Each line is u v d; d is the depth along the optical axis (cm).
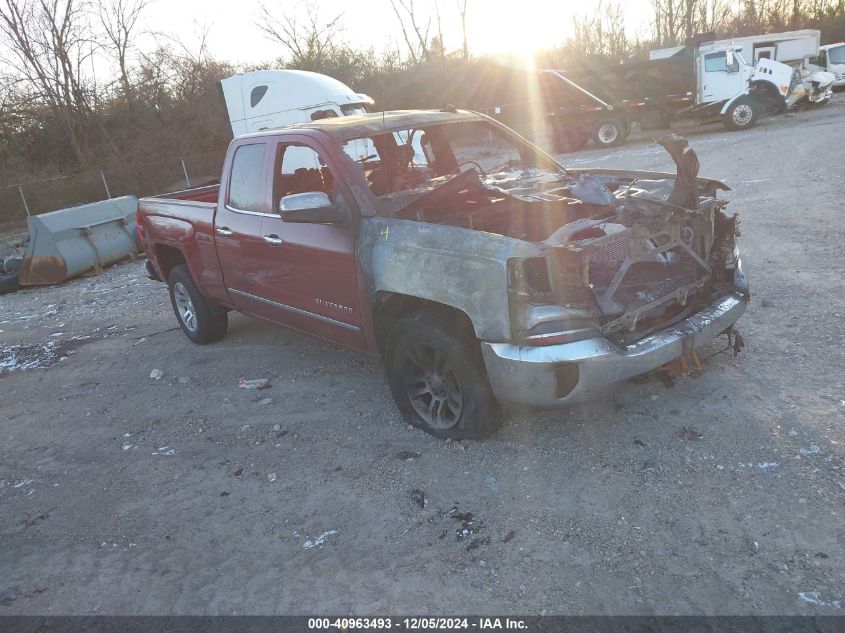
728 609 247
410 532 314
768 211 838
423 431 404
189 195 656
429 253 353
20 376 627
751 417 366
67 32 2517
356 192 405
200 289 582
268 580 296
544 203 402
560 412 397
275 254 461
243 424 452
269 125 1432
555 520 308
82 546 341
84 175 2181
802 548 270
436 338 360
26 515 379
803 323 477
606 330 335
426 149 496
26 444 474
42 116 2552
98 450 447
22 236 1744
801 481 309
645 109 2017
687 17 3788
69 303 916
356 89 2844
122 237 1159
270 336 629
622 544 287
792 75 1927
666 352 346
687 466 332
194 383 540
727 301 389
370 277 390
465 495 336
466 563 289
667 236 368
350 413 443
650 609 252
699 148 1591
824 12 3925
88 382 583
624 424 377
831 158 1155
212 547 325
